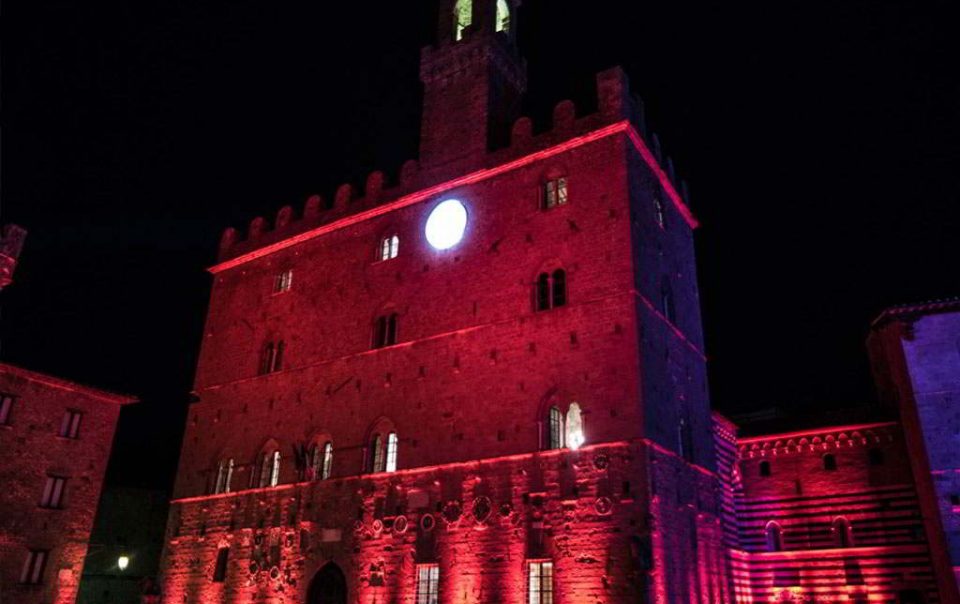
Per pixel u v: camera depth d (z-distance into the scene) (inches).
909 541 1611.7
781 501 1780.3
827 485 1740.9
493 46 1752.0
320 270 1806.1
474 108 1689.2
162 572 1740.9
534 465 1290.6
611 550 1166.3
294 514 1574.8
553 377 1331.2
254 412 1765.5
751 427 1893.5
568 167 1477.6
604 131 1441.9
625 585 1132.5
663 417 1307.8
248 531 1631.4
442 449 1414.9
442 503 1373.0
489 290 1480.1
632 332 1278.3
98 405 1839.3
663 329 1413.6
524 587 1227.2
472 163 1621.6
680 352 1492.4
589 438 1253.7
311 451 1620.3
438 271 1576.0
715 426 1748.3
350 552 1459.2
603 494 1203.9
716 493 1508.4
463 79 1747.0
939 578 1457.9
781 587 1707.7
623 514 1175.6
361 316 1667.1
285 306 1836.9
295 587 1509.6
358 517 1476.4
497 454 1339.8
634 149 1481.3
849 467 1728.6
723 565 1450.5
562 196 1472.7
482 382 1414.9
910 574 1589.6
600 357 1294.3
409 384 1518.2
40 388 1724.9
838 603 1641.2
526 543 1249.4
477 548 1300.4
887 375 1753.2
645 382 1259.8
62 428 1753.2
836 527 1705.2
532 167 1529.3
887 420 1702.8
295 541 1549.0
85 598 2277.3
